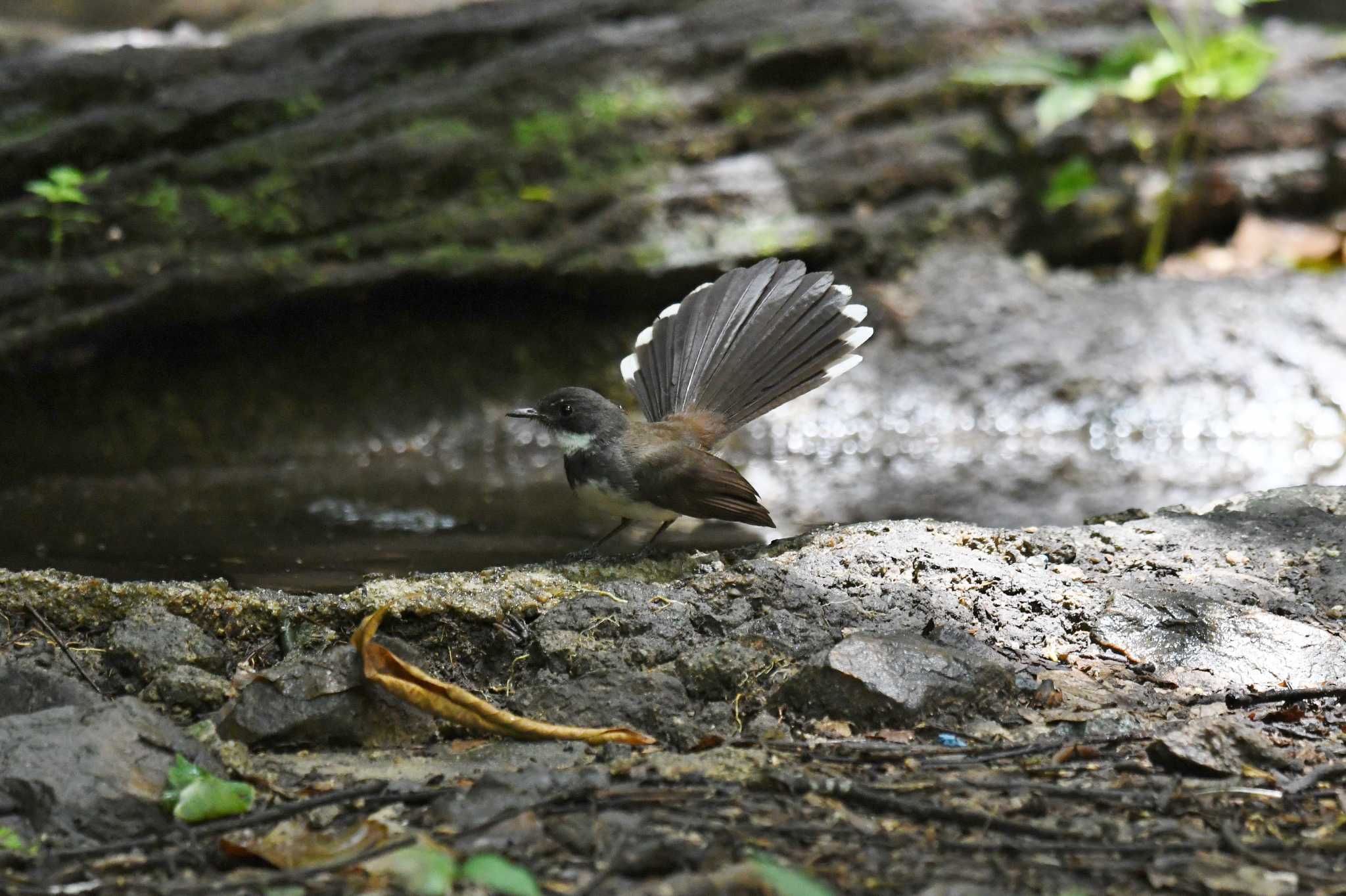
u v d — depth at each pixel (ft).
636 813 17.43
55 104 48.16
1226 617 24.09
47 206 46.42
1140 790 18.66
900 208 53.62
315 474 45.16
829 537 27.14
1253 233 55.93
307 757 20.48
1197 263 55.42
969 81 55.01
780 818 17.43
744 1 56.03
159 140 47.96
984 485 42.78
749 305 30.45
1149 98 56.24
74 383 46.55
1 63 49.11
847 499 40.88
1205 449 47.24
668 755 19.43
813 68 54.34
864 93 54.49
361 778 19.53
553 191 50.19
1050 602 24.66
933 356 50.70
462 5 55.83
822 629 23.07
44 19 63.41
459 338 49.96
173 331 47.24
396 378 49.32
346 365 49.03
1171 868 16.29
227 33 61.36
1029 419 48.96
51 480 44.24
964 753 19.61
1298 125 57.16
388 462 46.96
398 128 49.73
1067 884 15.94
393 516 38.42
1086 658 23.29
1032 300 52.03
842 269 52.42
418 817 17.89
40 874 16.33
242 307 47.03
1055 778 19.13
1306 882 15.99
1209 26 59.47
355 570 31.91
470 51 52.34
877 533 27.14
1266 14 69.72
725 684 21.70
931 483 43.16
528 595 24.35
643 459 26.71
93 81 48.34
